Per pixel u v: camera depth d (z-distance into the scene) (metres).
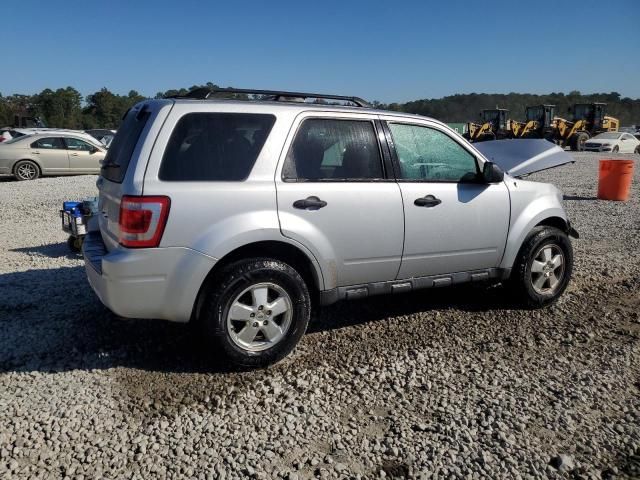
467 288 6.09
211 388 3.84
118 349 4.40
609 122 36.66
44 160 17.02
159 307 3.83
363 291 4.57
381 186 4.48
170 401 3.66
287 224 4.05
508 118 38.22
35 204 11.73
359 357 4.36
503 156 6.66
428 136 4.83
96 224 4.93
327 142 4.34
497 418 3.49
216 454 3.12
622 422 3.47
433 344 4.61
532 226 5.26
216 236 3.83
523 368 4.19
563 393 3.80
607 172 12.65
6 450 3.12
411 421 3.47
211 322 3.91
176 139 3.84
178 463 3.03
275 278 4.04
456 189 4.85
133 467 3.00
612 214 10.81
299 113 4.24
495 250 5.12
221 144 3.97
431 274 4.88
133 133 4.09
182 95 4.38
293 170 4.16
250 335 4.04
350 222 4.32
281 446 3.20
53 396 3.69
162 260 3.75
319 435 3.32
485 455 3.11
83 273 6.39
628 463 3.09
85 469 2.97
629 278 6.54
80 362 4.18
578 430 3.38
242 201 3.92
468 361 4.30
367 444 3.23
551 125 35.06
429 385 3.90
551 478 2.95
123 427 3.36
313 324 5.04
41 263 6.88
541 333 4.84
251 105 4.12
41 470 2.96
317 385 3.90
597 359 4.35
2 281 6.09
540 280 5.39
